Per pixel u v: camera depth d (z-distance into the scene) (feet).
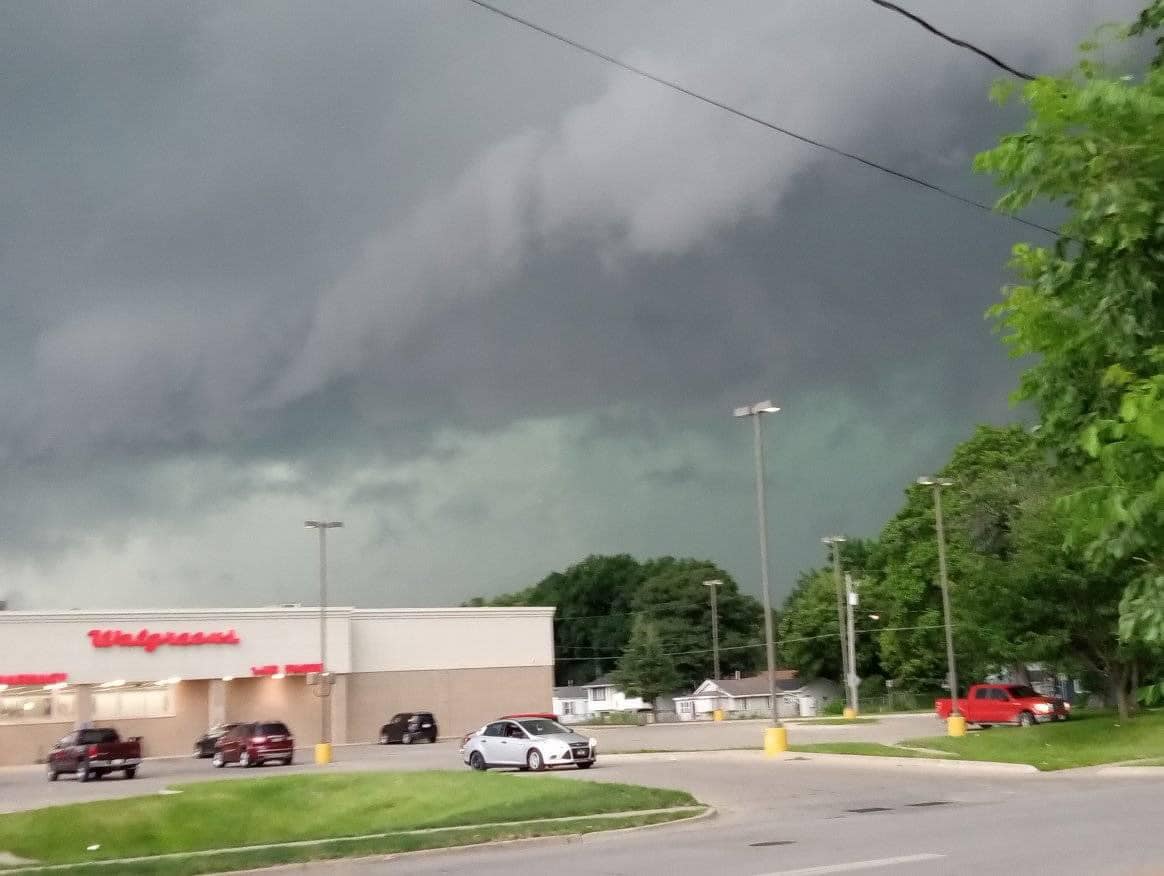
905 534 244.01
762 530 127.13
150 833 78.28
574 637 462.19
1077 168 16.87
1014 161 17.67
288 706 217.77
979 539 150.71
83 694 200.03
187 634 207.72
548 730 121.29
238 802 88.69
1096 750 114.42
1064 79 17.37
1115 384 17.34
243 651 212.43
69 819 81.56
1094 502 16.57
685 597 396.98
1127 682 136.77
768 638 127.34
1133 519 15.88
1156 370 16.96
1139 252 16.75
